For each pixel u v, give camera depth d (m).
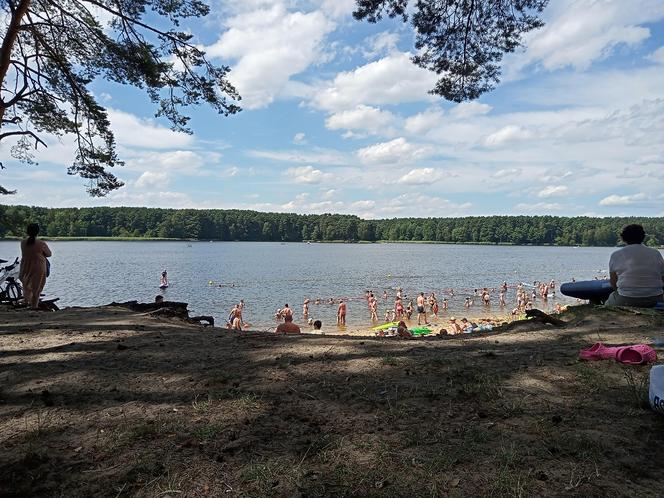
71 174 14.52
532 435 2.58
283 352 4.67
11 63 11.98
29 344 5.32
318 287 49.59
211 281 53.81
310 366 4.09
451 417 2.87
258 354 4.60
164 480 2.21
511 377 3.59
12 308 9.12
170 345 5.14
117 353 4.73
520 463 2.27
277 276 61.59
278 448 2.51
